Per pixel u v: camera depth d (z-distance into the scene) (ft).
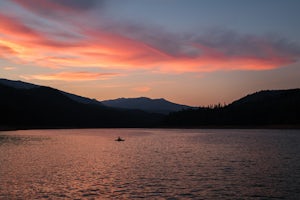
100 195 97.86
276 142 335.67
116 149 265.54
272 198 94.48
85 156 208.23
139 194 99.04
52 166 159.22
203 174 134.21
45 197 95.25
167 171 142.72
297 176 128.06
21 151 240.53
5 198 94.02
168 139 417.08
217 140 382.01
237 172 139.13
